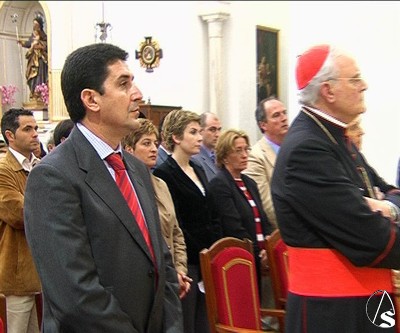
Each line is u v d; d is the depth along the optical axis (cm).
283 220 224
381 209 216
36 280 323
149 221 217
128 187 214
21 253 322
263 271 395
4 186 319
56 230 192
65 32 816
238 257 317
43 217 194
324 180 212
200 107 1126
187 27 1112
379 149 561
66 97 211
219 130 530
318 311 219
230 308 307
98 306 190
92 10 853
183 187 374
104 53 209
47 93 424
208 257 305
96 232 198
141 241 205
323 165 213
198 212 375
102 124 210
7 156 330
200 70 1127
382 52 561
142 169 231
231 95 1123
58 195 194
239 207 387
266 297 400
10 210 316
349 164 222
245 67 1130
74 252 191
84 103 207
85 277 191
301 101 228
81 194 199
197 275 374
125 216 203
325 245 218
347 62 221
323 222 214
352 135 319
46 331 202
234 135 393
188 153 386
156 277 210
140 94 214
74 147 207
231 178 392
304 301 222
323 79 220
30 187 198
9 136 329
